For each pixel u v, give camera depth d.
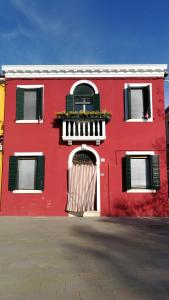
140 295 5.29
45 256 7.89
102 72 16.56
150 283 5.87
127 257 7.78
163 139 16.05
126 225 12.95
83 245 9.17
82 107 16.61
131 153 15.91
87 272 6.57
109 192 15.75
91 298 5.18
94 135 15.85
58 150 16.11
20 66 16.52
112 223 13.48
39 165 15.94
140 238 10.26
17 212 15.71
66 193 15.84
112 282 5.95
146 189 15.73
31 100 16.67
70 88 16.56
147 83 16.47
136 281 5.99
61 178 15.92
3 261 7.42
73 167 15.92
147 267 6.91
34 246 9.04
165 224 13.26
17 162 16.09
